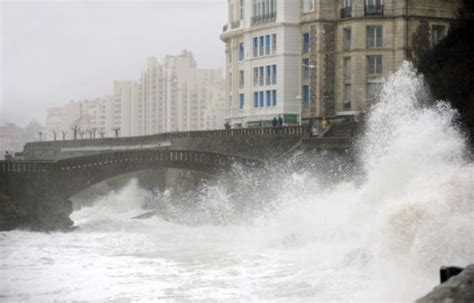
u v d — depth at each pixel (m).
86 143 135.50
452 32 94.38
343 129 93.50
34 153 148.25
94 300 44.31
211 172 89.75
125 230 84.12
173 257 60.75
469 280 28.80
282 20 116.69
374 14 108.88
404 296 41.19
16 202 88.81
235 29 128.25
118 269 55.31
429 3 108.88
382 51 108.75
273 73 119.56
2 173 89.31
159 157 90.62
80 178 90.44
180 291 46.12
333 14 112.94
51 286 48.75
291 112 117.31
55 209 89.00
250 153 98.44
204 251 63.28
